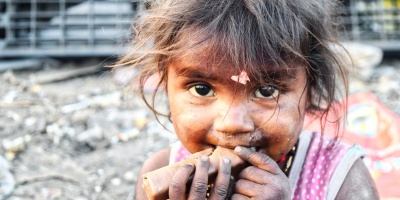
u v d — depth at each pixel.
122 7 1.50
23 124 1.21
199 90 0.48
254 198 0.46
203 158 0.46
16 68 1.75
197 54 0.46
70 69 1.76
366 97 1.01
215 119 0.48
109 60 1.75
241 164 0.47
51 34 1.85
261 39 0.46
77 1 1.86
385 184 0.76
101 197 0.90
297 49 0.47
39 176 0.97
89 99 1.43
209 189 0.48
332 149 0.58
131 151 1.09
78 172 0.99
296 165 0.58
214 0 0.48
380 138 0.86
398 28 1.90
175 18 0.48
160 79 0.53
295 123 0.49
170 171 0.46
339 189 0.56
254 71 0.46
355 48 1.63
